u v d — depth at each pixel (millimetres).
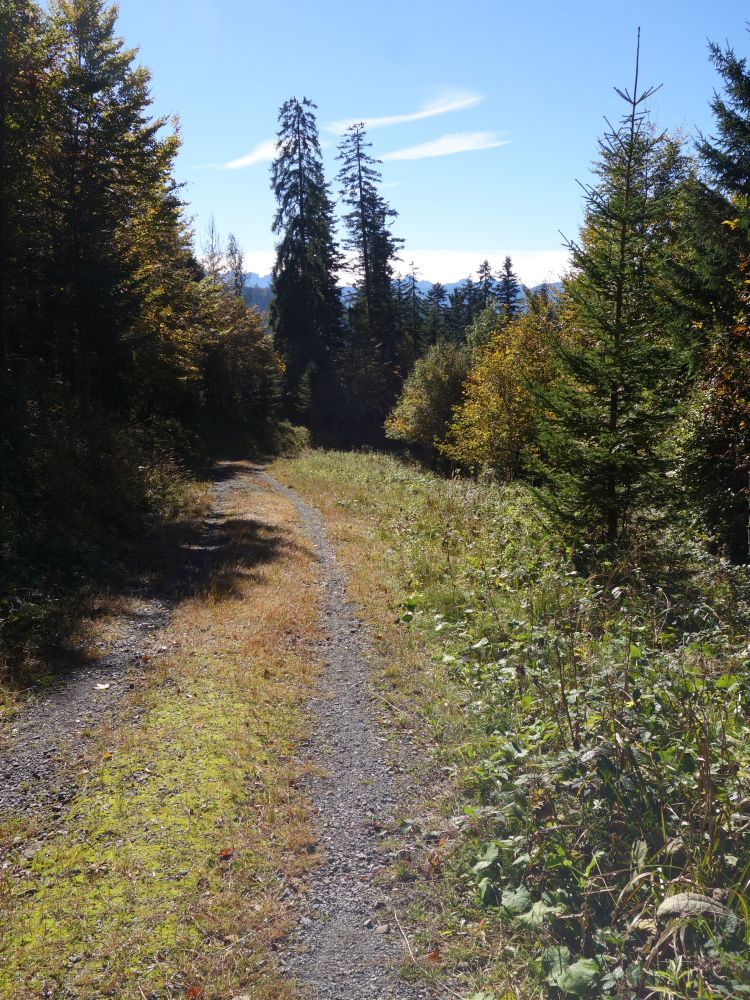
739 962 2861
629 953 3264
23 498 12016
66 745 5734
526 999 3139
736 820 3693
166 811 4750
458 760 5434
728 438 11461
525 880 3854
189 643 8133
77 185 20719
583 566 9672
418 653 7832
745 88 15898
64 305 20734
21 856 4305
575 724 4754
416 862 4293
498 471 25672
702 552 10508
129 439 19156
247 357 44938
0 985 3285
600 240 10336
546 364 24438
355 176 56094
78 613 8828
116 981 3344
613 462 9828
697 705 4879
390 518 15922
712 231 15195
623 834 3979
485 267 85062
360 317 60000
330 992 3316
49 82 18344
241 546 13281
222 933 3693
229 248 55062
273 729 6066
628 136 9758
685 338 12727
